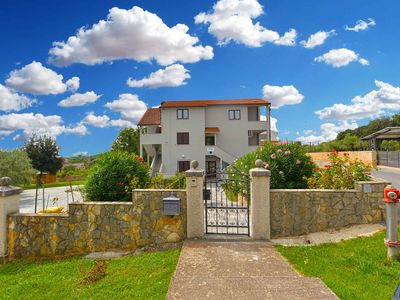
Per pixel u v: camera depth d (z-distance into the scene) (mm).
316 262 4926
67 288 4801
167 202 6469
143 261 5645
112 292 4383
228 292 3812
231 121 31812
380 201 6660
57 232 6836
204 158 30500
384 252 5078
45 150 35500
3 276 5883
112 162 9133
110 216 6750
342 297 3648
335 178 7727
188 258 5223
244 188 10305
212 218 8383
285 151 10133
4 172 21359
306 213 6598
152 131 34406
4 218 6855
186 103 31781
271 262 4996
